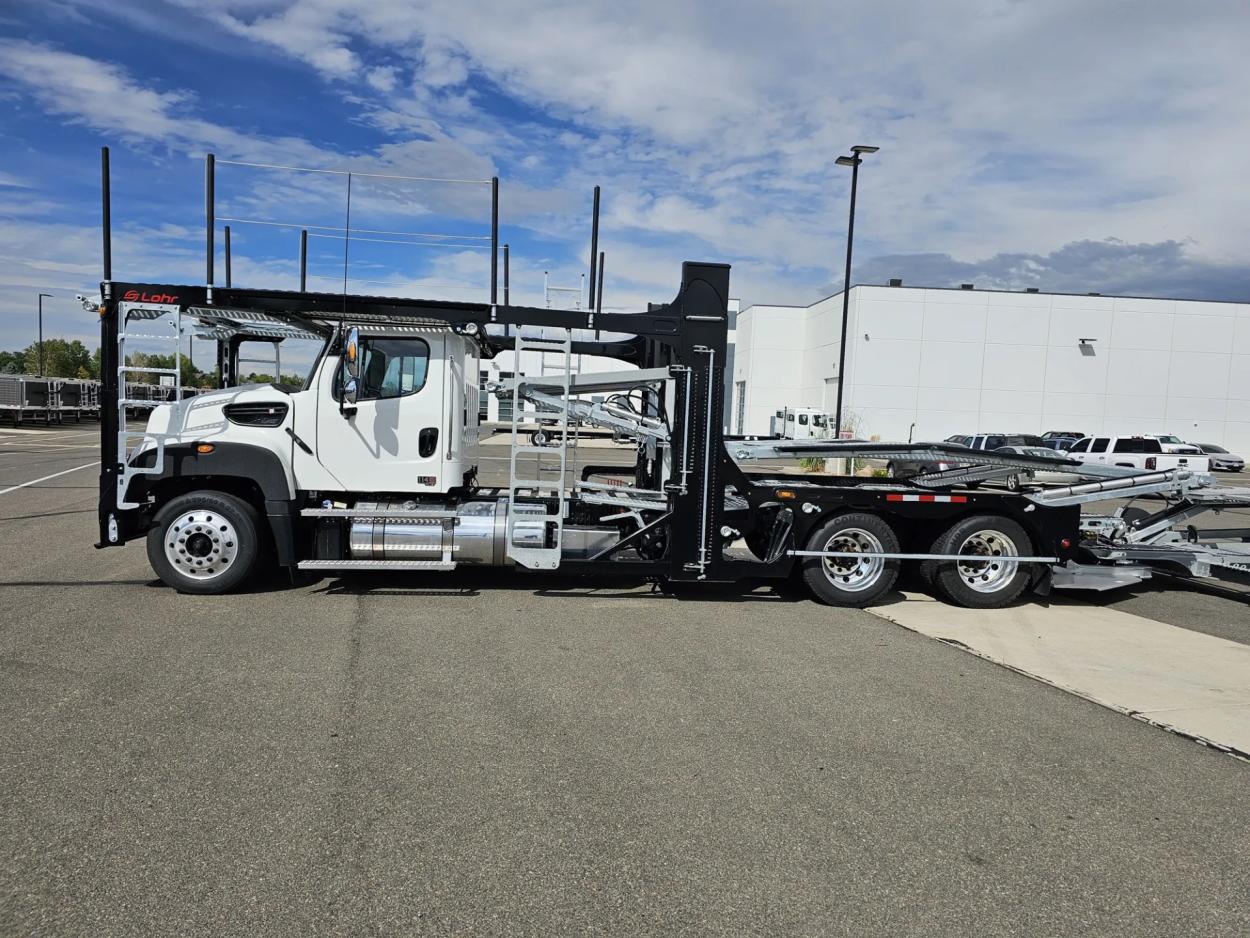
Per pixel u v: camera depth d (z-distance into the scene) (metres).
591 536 7.60
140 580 7.79
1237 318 40.28
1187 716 4.93
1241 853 3.36
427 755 4.08
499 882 3.00
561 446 7.38
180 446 7.02
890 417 40.84
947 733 4.57
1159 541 8.75
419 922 2.75
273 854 3.13
